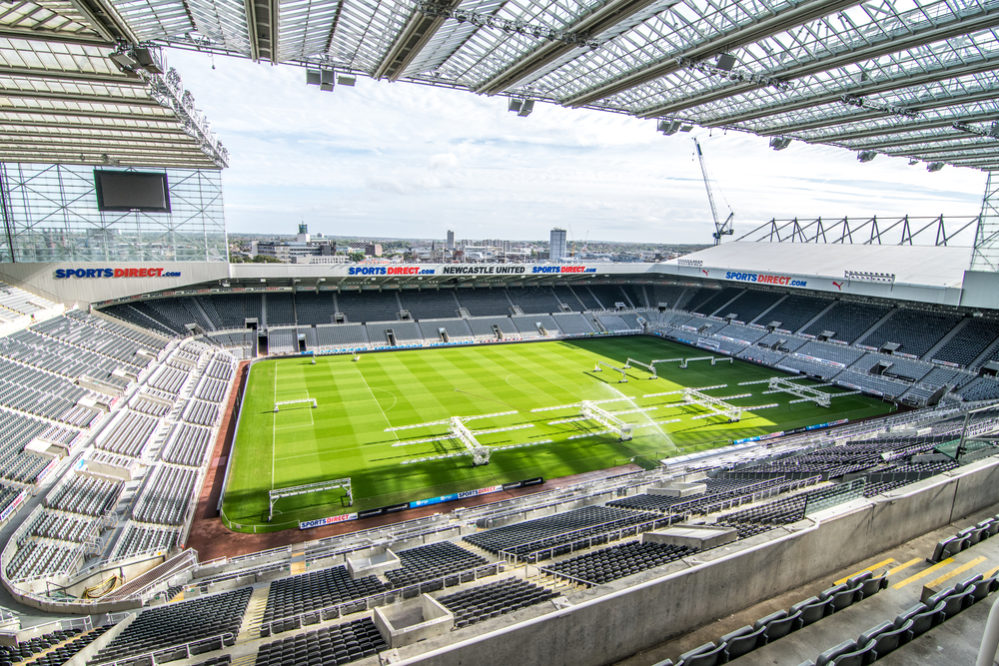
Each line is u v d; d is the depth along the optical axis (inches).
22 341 1440.7
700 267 2906.0
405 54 866.8
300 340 2485.2
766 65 917.2
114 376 1529.3
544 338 2878.9
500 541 734.5
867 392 1942.7
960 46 834.2
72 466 1063.6
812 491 577.3
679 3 783.1
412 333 2704.2
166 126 1285.7
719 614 337.7
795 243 2874.0
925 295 1855.3
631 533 585.0
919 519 428.5
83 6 694.5
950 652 271.7
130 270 2037.4
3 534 827.4
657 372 2180.1
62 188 1903.3
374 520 1066.1
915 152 1508.4
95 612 689.6
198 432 1428.4
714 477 1034.7
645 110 1175.0
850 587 338.6
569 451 1382.9
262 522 1050.1
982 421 932.6
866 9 773.3
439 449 1382.9
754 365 2352.4
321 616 463.2
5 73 895.7
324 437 1450.5
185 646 425.7
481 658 267.7
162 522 1005.2
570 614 286.7
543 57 863.1
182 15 814.5
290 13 775.7
